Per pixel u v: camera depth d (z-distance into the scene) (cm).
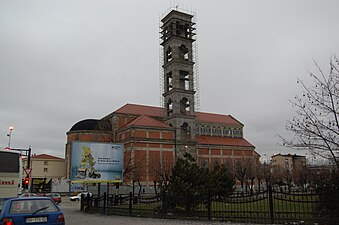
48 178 8488
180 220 1647
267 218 1383
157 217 1816
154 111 8256
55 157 9125
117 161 2977
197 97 7612
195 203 1714
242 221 1448
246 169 6975
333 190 1211
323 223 1225
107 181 2888
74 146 2795
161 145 6812
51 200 1127
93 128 7456
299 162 8650
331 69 1220
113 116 7650
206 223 1473
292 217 1427
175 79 7262
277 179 7650
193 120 7344
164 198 1858
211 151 8231
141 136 6694
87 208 2594
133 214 1995
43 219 1049
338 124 1183
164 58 7631
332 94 1195
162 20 7800
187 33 7650
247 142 9244
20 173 1934
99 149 2908
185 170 1930
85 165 2806
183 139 7200
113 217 2005
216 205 1977
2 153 1902
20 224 1013
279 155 10938
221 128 9244
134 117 7806
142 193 5612
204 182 1942
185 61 7431
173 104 7219
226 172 2597
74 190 6700
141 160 6134
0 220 1018
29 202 1081
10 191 1864
